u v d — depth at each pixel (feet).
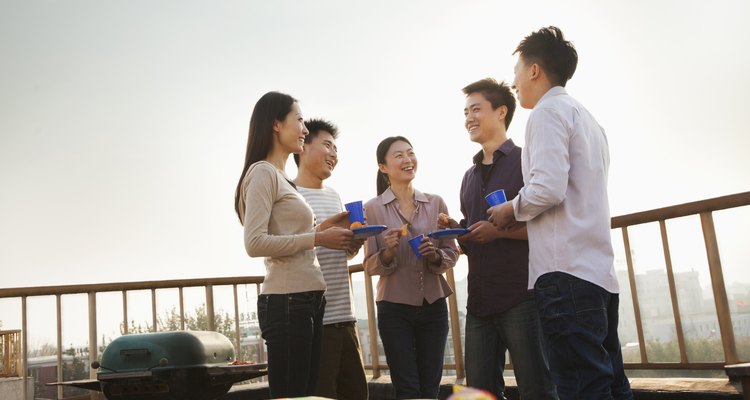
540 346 8.92
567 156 6.89
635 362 10.97
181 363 8.50
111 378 8.54
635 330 10.99
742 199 9.46
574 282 6.78
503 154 9.55
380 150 11.08
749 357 9.47
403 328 10.30
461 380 12.91
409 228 10.69
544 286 6.95
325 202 10.57
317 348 8.35
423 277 10.39
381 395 14.24
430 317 10.43
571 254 6.86
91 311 14.03
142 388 8.60
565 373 6.81
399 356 10.19
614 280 7.03
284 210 8.20
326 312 9.91
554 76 7.61
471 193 9.81
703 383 9.48
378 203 10.94
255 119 8.57
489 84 9.86
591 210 6.99
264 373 9.31
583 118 7.22
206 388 8.68
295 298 7.95
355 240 8.46
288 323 7.90
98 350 14.01
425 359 10.42
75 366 13.70
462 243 9.75
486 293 9.25
